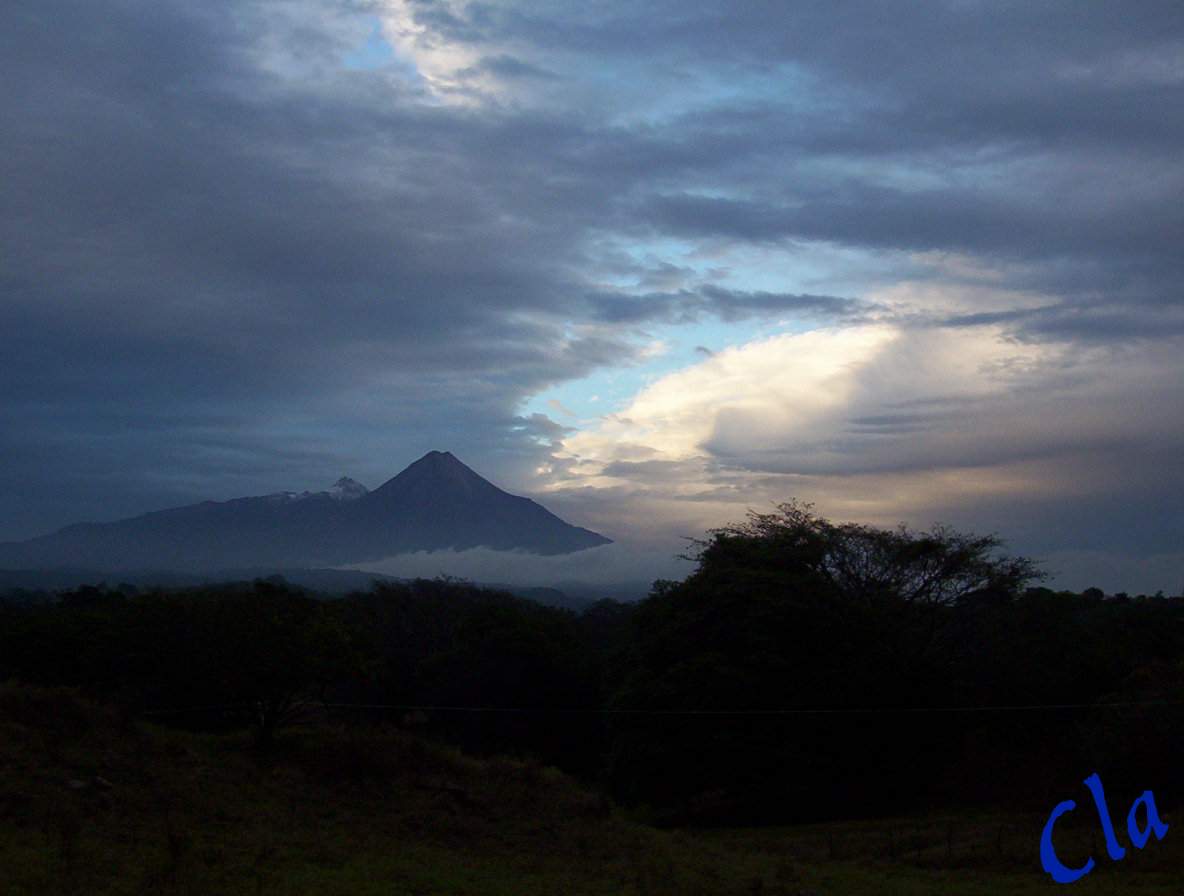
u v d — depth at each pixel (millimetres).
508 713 42281
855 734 37656
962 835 27938
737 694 36125
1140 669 33062
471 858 18172
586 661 46250
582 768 43906
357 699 39281
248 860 15375
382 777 22281
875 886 19484
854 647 38562
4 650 27656
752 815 36250
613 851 19891
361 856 16844
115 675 25609
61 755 18672
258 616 23406
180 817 17375
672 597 39625
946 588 44000
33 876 12922
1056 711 39219
